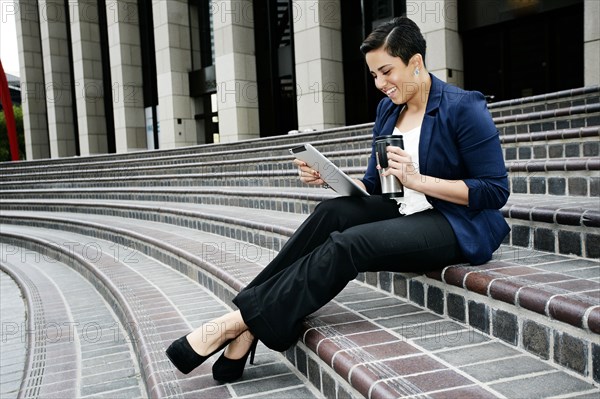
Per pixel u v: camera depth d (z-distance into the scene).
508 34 10.18
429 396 1.57
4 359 3.91
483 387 1.63
